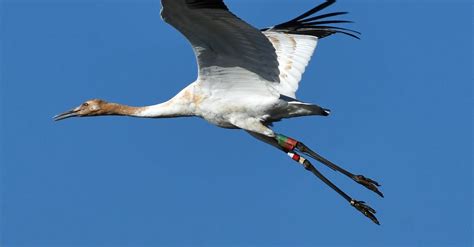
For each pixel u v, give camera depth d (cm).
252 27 1570
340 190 1816
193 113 1750
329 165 1775
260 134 1766
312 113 1702
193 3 1503
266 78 1675
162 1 1503
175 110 1759
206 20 1555
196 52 1650
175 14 1533
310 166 1791
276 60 1641
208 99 1725
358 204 1811
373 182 1791
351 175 1784
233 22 1557
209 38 1612
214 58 1659
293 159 1788
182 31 1584
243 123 1719
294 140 1755
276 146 1794
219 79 1700
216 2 1506
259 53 1636
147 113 1808
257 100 1695
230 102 1711
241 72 1677
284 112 1708
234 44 1623
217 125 1747
